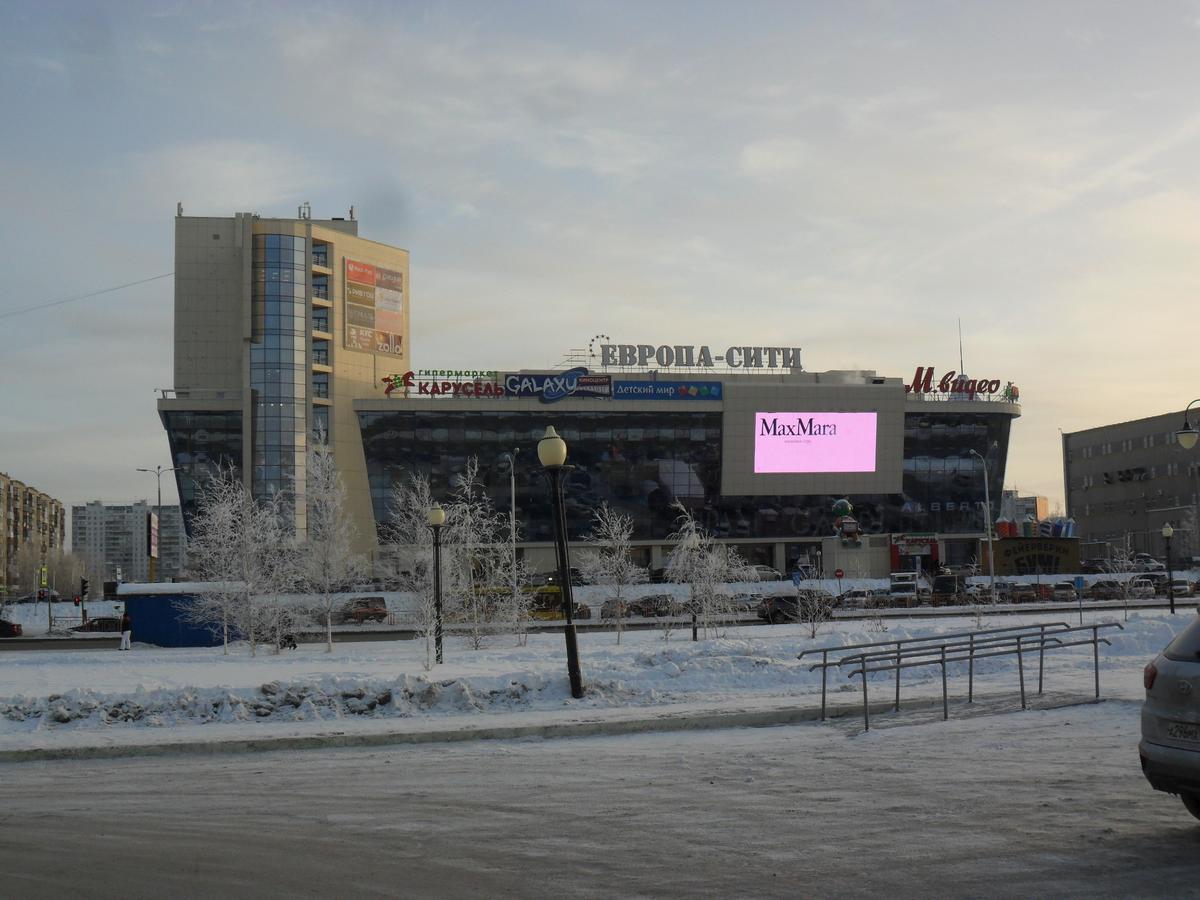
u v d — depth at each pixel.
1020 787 11.28
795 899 7.65
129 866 9.02
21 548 156.75
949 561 117.81
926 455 116.12
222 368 110.75
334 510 52.09
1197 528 122.88
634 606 66.00
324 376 104.94
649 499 111.56
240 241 105.50
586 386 109.69
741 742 15.62
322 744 16.41
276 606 40.69
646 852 9.13
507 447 109.06
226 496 47.84
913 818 10.05
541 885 8.16
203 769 14.61
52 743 16.31
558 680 21.16
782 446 112.88
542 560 109.31
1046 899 7.49
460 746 16.14
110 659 36.34
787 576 108.75
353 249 108.00
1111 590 75.81
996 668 23.62
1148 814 9.88
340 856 9.23
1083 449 168.50
